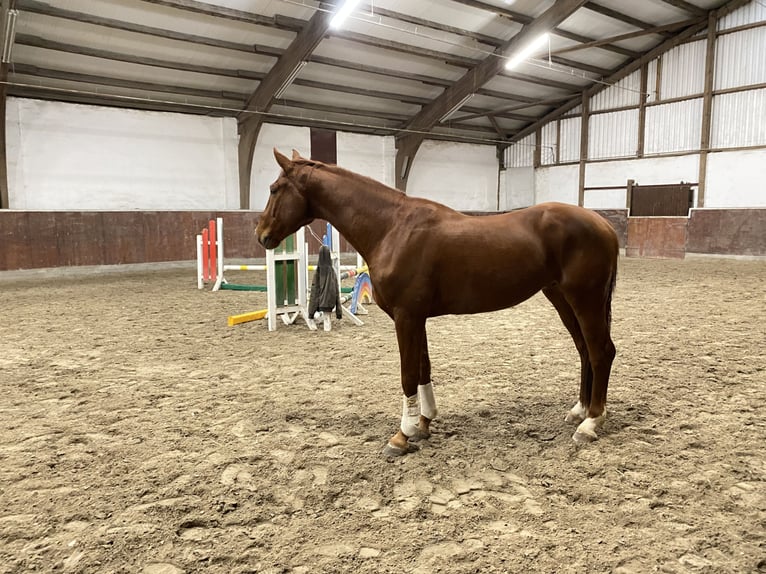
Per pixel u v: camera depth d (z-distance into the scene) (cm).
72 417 261
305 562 143
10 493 183
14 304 637
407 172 1515
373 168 1501
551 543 150
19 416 262
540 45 1156
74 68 978
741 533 155
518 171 1759
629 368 339
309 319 494
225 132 1238
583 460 206
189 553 148
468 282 210
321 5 917
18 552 149
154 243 1076
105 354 393
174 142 1174
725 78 1269
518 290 214
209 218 1145
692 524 160
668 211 1389
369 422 252
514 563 141
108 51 951
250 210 1206
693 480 188
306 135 1370
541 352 391
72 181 1054
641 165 1448
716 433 231
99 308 607
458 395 291
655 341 415
